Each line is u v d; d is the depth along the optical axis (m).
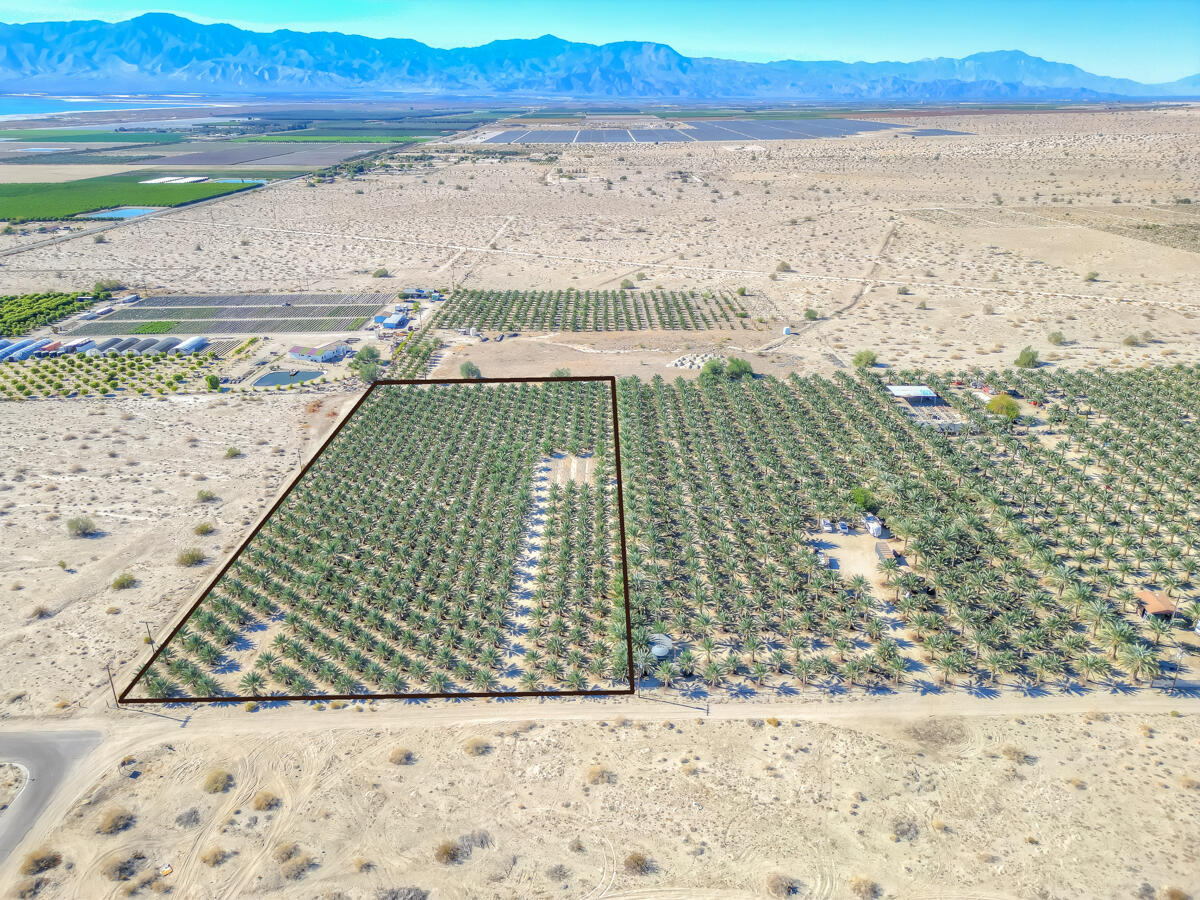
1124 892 63.84
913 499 120.31
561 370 182.50
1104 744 78.50
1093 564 106.88
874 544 114.44
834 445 143.50
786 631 95.31
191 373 184.75
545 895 64.94
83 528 118.50
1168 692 85.31
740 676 89.62
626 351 197.00
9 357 192.38
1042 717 82.44
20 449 146.50
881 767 76.75
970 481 126.12
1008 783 74.50
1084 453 138.00
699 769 76.94
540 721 83.44
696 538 114.56
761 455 136.38
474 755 79.06
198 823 71.69
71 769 77.44
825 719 83.06
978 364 184.00
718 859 67.75
